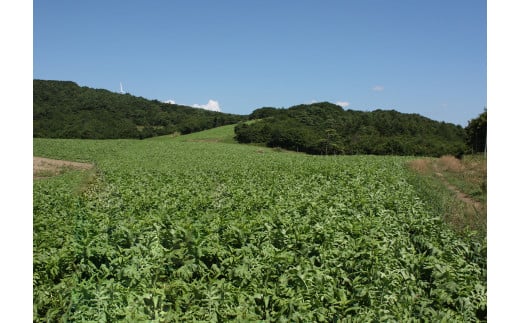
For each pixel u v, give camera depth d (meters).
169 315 5.80
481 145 49.16
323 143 76.06
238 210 12.41
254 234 9.09
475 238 10.11
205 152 61.94
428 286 7.33
